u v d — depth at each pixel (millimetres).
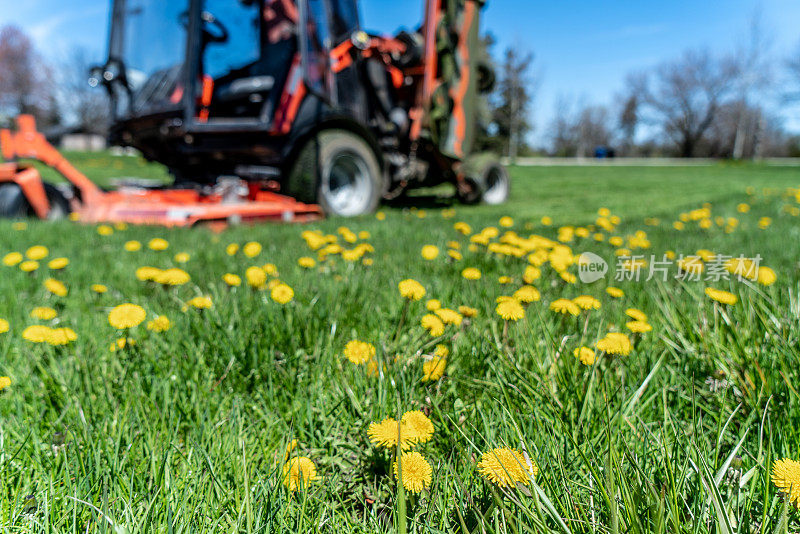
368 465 989
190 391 1229
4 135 4988
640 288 2039
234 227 4652
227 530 725
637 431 932
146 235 3980
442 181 8336
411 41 6844
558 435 925
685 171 26703
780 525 625
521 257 2678
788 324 1307
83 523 765
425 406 1122
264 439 1018
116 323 1147
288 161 5871
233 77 5613
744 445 930
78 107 40188
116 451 876
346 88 6367
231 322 1509
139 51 5941
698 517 691
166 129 5449
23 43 45219
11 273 2518
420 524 734
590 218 5789
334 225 4812
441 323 1228
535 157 65750
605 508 719
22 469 879
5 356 1374
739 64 53906
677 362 1271
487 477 736
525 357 1280
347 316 1666
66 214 5414
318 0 5676
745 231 4113
